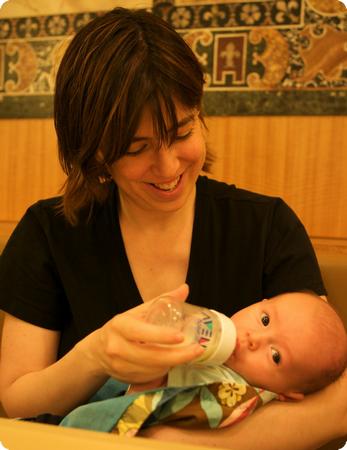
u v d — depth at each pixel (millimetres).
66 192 983
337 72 1507
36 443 506
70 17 1727
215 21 1590
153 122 727
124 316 715
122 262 1003
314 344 832
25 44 1785
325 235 1562
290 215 1065
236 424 791
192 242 1006
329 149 1536
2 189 1877
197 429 791
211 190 1065
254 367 843
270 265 1010
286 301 883
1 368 987
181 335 682
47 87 1781
